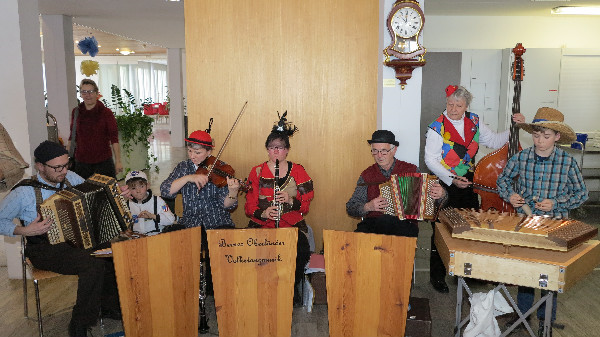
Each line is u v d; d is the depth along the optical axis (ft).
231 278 9.25
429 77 23.81
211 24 13.79
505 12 22.48
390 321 9.02
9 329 10.85
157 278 8.95
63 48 25.73
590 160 22.02
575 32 23.77
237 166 14.28
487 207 11.68
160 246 8.94
